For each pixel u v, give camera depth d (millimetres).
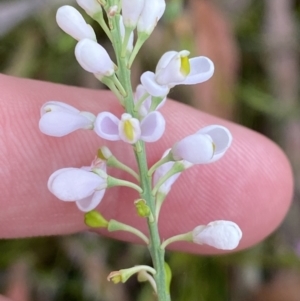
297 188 142
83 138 109
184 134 112
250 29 151
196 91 141
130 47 84
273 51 150
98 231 118
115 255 142
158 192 89
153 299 134
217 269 139
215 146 83
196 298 137
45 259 143
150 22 84
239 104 147
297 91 150
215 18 143
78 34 84
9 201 110
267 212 116
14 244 142
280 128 147
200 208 115
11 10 140
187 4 143
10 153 107
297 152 145
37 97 108
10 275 141
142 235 89
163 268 87
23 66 143
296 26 151
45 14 141
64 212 113
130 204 114
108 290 140
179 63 79
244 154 114
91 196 87
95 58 81
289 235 139
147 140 80
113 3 82
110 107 110
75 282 141
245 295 141
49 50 145
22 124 107
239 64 148
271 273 142
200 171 113
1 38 145
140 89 87
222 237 84
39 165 108
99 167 86
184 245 118
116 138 80
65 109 85
